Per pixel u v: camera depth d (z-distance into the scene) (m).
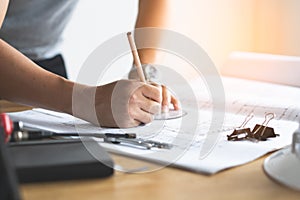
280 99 0.97
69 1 1.42
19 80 0.81
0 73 0.81
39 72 0.81
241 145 0.64
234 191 0.47
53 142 0.59
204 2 1.60
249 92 1.06
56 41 1.45
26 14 1.35
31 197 0.46
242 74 1.25
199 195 0.46
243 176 0.52
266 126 0.72
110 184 0.49
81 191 0.48
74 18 1.74
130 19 1.73
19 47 1.39
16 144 0.58
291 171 0.50
